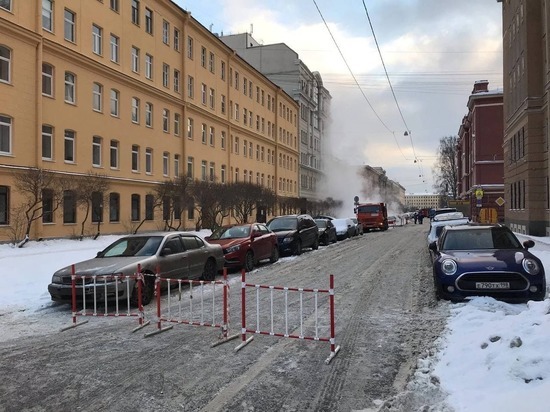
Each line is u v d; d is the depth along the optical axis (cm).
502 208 4875
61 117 2498
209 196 2967
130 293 880
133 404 449
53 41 2430
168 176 3544
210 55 4353
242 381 507
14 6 2206
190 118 3909
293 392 476
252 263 1504
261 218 4281
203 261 1195
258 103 5538
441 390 454
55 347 644
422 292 1021
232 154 4775
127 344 655
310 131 7519
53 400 460
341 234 2975
